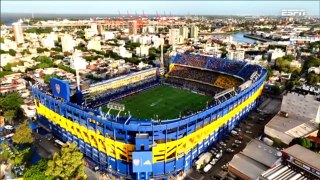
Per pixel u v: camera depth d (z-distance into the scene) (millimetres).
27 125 146000
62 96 142000
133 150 111875
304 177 102688
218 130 144500
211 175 120188
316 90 199500
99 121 117312
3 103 178625
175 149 115188
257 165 117750
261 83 198125
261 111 190000
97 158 127500
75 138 137625
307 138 140125
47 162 110625
